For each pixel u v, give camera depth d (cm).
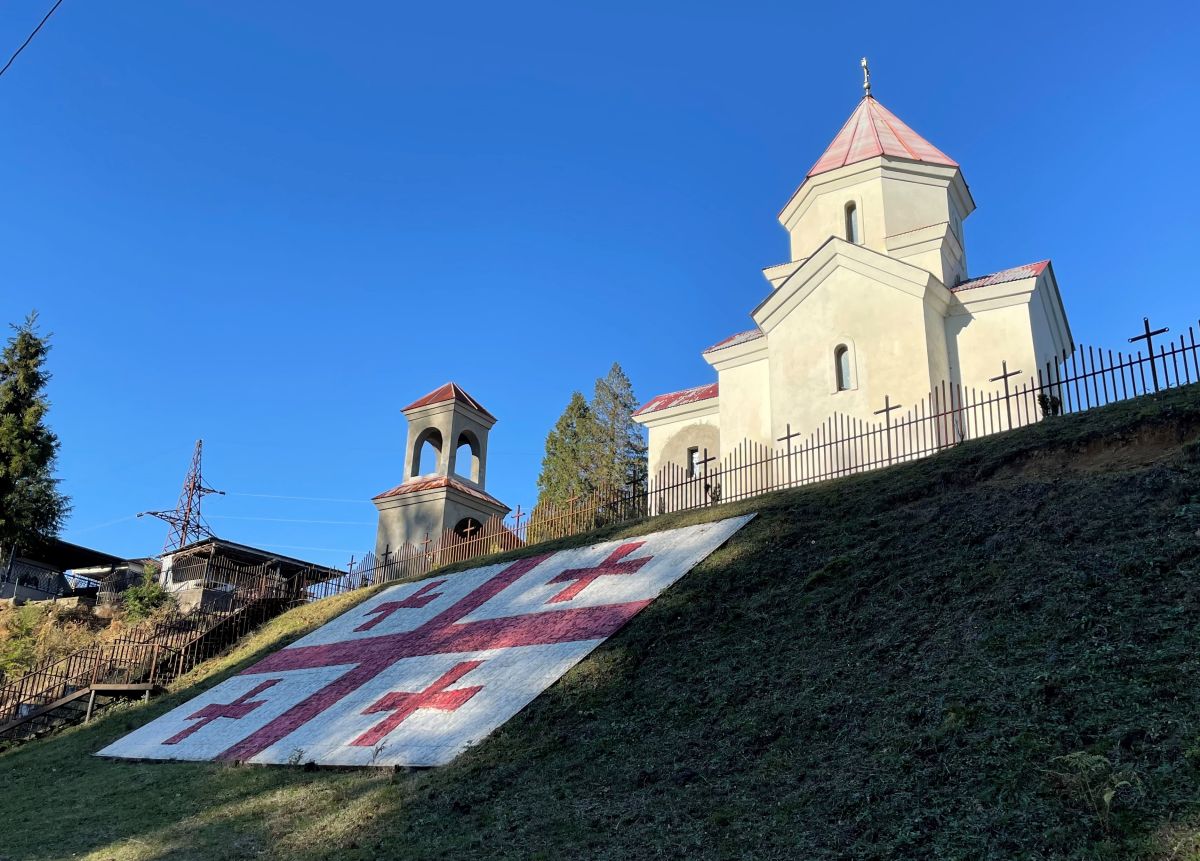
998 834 673
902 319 2530
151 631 3238
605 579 1928
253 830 1166
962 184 3030
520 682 1507
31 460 4212
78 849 1213
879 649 1109
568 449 5775
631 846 842
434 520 3744
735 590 1555
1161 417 1421
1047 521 1262
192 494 6488
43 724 2558
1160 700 773
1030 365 2455
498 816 1012
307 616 2970
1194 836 602
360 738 1523
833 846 732
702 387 3478
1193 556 1005
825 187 3027
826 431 2570
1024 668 912
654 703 1231
